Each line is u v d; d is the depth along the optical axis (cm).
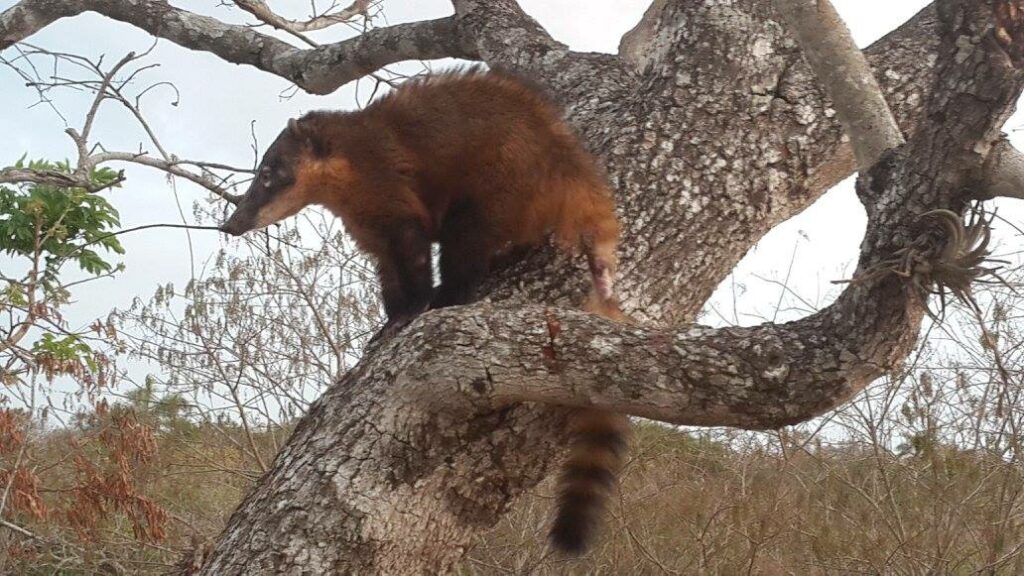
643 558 702
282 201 486
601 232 420
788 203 449
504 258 448
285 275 763
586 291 416
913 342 334
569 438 395
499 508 393
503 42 548
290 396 762
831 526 704
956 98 307
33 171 511
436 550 384
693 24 467
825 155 450
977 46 303
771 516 687
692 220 429
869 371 331
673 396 338
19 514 737
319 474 370
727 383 334
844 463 735
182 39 652
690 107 448
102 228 770
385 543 369
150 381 763
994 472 655
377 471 367
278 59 641
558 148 434
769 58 457
